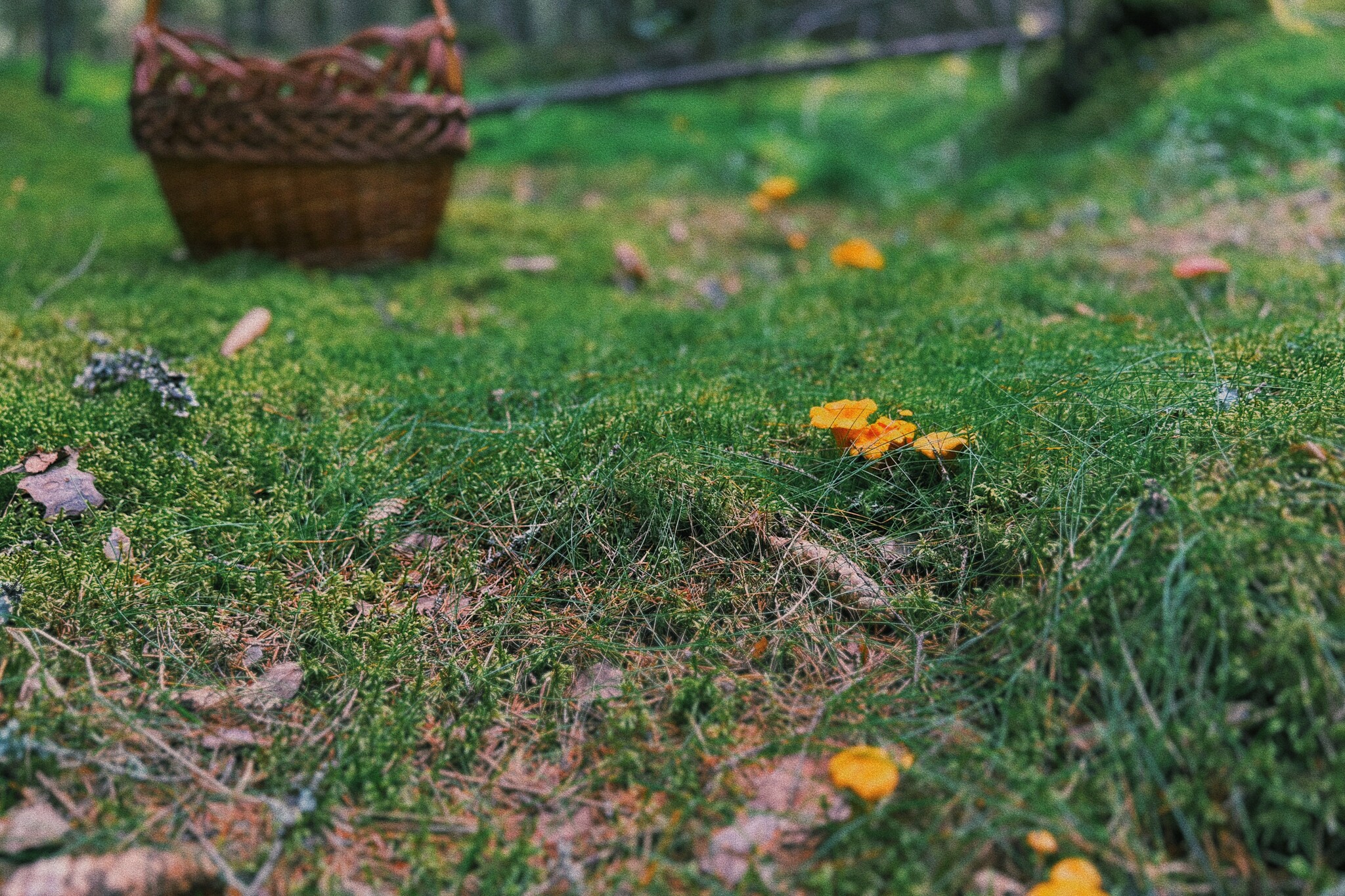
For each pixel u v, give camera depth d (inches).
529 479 89.8
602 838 59.8
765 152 297.0
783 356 119.2
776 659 72.5
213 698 69.2
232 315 134.0
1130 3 288.4
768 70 388.5
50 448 90.7
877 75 464.1
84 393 101.7
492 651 75.2
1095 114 279.0
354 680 71.1
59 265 158.4
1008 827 56.4
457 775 65.2
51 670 68.6
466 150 164.6
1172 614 62.2
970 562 78.7
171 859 55.0
